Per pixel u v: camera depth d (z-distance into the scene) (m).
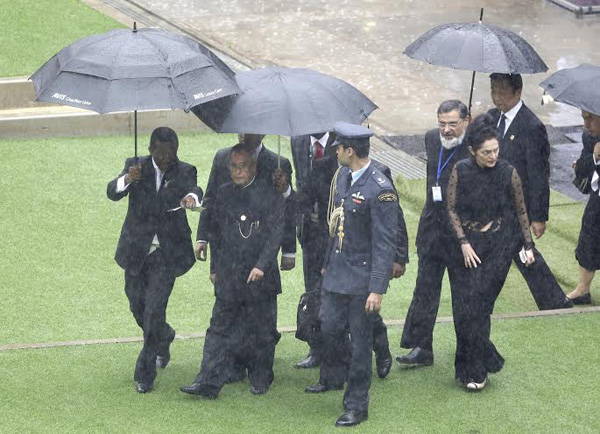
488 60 29.78
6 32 55.41
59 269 35.62
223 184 26.59
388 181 25.08
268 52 58.25
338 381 27.17
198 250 27.38
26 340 31.03
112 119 47.00
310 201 27.78
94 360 28.73
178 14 62.81
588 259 34.28
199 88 24.72
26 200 40.50
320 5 66.62
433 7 67.56
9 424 25.20
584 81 31.66
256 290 26.47
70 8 59.72
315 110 25.75
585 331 30.53
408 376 28.09
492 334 30.19
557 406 26.52
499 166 26.42
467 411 26.22
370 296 24.67
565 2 68.44
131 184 26.50
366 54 59.06
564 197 43.47
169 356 28.58
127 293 27.55
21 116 46.34
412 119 51.16
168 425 25.31
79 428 25.09
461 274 26.95
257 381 27.05
